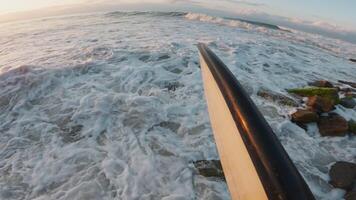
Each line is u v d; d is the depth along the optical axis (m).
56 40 12.56
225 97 1.93
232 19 29.33
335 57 13.88
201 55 2.90
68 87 6.58
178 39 11.82
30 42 12.59
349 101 6.32
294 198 1.10
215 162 4.22
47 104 5.96
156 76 7.09
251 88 6.69
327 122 5.33
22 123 5.37
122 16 28.80
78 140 4.83
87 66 7.62
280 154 1.30
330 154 4.62
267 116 5.57
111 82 6.77
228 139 1.80
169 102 5.92
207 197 3.66
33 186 3.91
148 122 5.23
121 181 3.90
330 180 4.04
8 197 3.76
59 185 3.90
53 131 5.09
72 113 5.55
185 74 7.32
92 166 4.20
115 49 9.23
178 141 4.74
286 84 7.28
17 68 7.11
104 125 5.17
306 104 6.03
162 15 30.09
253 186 1.32
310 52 13.34
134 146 4.60
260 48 11.15
